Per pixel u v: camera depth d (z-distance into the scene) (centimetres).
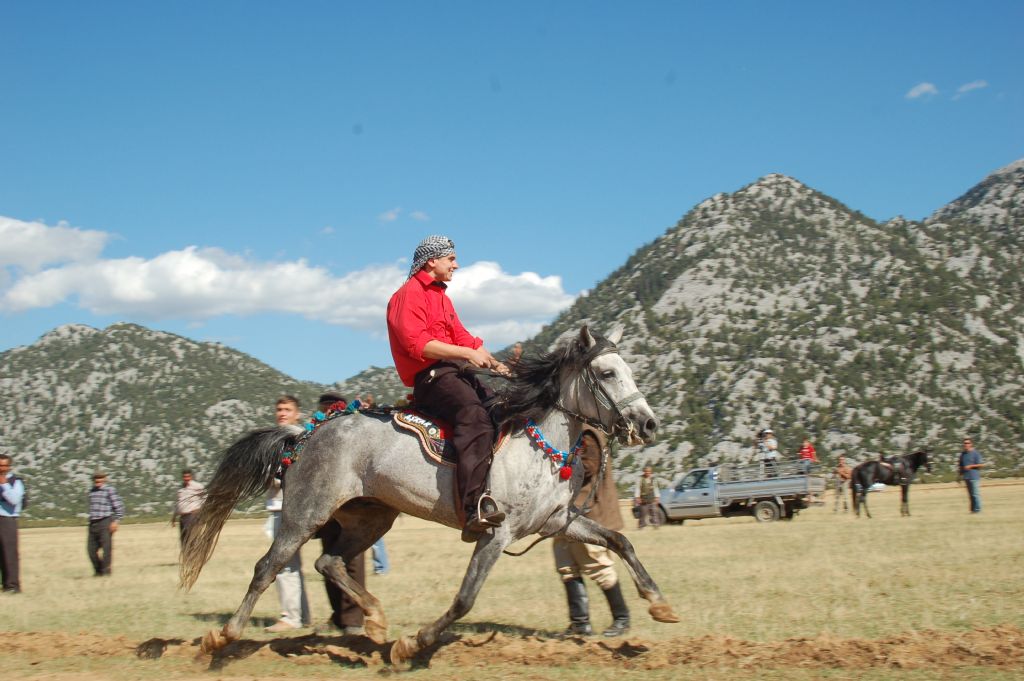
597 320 13888
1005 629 815
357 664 817
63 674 798
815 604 1044
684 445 8744
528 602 1175
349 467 830
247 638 984
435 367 818
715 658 764
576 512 818
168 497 10019
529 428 797
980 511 2678
